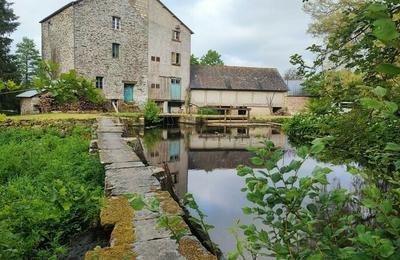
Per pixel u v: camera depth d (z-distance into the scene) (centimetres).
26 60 3953
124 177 418
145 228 247
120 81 2492
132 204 155
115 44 2458
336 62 262
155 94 2694
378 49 225
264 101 3100
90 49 2334
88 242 303
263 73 3266
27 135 1116
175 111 2889
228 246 402
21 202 346
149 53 2630
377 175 200
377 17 83
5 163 629
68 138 1056
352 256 101
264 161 133
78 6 2266
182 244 220
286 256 128
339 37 259
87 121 1498
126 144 751
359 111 240
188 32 2897
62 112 2045
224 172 956
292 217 139
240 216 536
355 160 266
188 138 1742
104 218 270
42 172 594
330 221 151
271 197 132
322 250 124
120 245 219
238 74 3181
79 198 361
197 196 678
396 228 107
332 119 274
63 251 270
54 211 316
